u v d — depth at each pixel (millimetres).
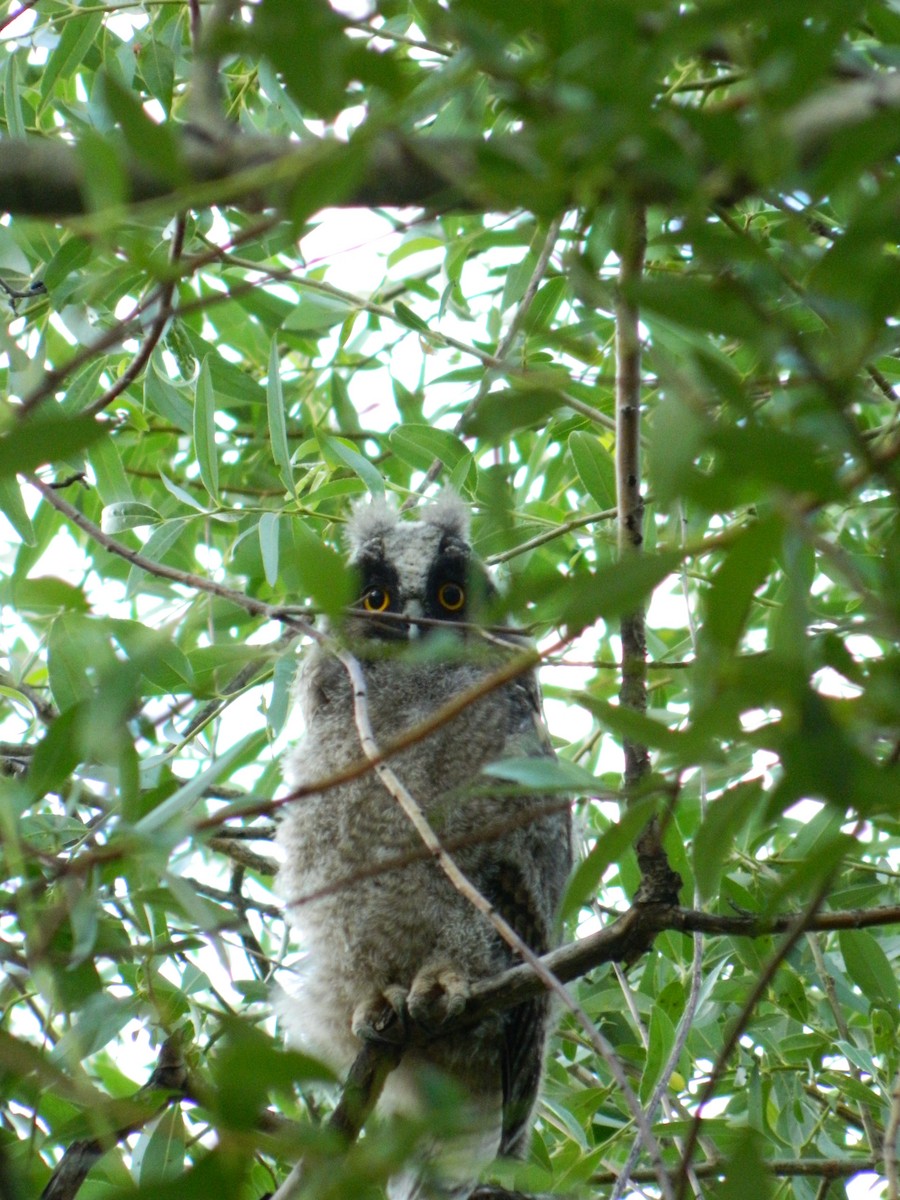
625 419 4441
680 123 2605
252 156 3455
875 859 7320
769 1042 6641
